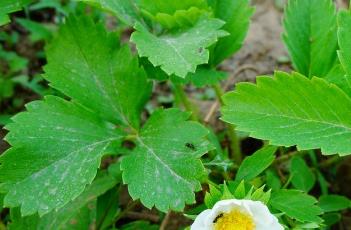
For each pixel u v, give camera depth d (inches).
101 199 8.9
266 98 7.6
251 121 7.6
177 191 7.3
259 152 7.9
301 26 9.3
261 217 6.6
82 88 8.4
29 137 7.7
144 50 7.9
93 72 8.6
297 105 7.6
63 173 7.6
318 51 9.2
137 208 10.1
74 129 8.0
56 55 8.7
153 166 7.6
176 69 7.6
